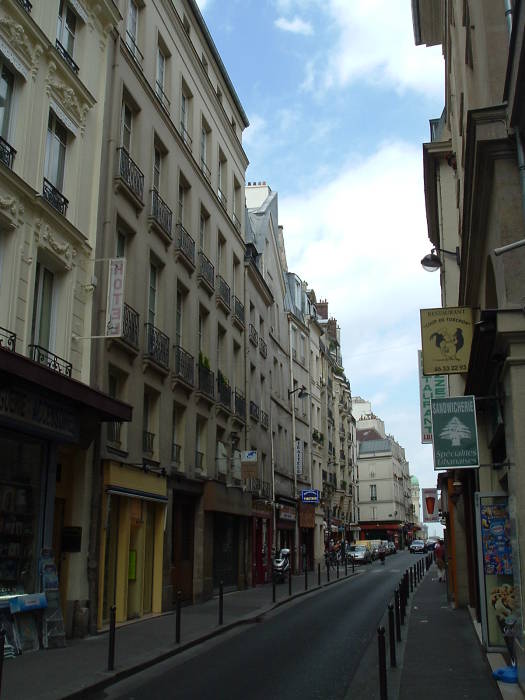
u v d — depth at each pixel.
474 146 8.97
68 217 14.27
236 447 26.47
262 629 14.75
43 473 12.43
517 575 8.01
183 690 8.75
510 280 8.29
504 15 9.34
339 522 56.84
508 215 8.48
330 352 65.25
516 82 7.62
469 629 13.68
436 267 15.77
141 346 17.45
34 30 12.82
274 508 32.88
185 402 20.66
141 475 16.48
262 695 8.37
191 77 23.62
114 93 16.62
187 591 20.14
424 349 12.44
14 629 10.92
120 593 15.47
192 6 23.88
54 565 12.18
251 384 30.48
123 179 16.42
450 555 19.22
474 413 9.59
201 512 21.34
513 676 8.45
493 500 10.59
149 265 18.69
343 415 63.31
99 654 10.98
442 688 8.49
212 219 25.22
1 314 11.67
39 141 13.02
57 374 11.37
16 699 7.79
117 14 16.61
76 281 14.26
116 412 13.45
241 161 30.53
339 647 12.00
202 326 24.00
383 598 21.67
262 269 35.59
